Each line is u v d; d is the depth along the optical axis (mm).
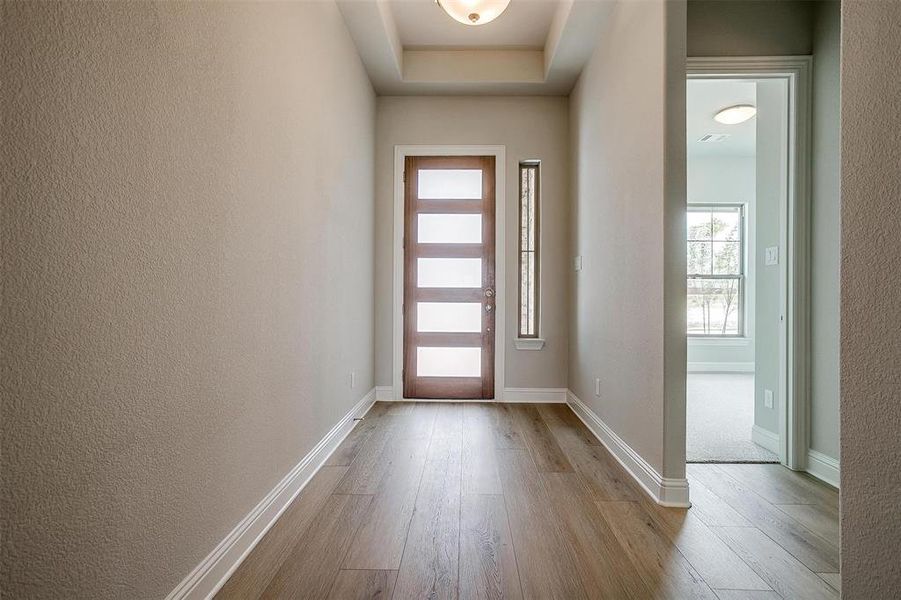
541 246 3922
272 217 1782
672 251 1957
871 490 876
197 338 1274
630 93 2377
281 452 1877
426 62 3652
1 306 732
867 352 887
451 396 3949
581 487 2127
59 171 828
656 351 2033
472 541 1632
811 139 2381
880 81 861
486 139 3924
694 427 3197
